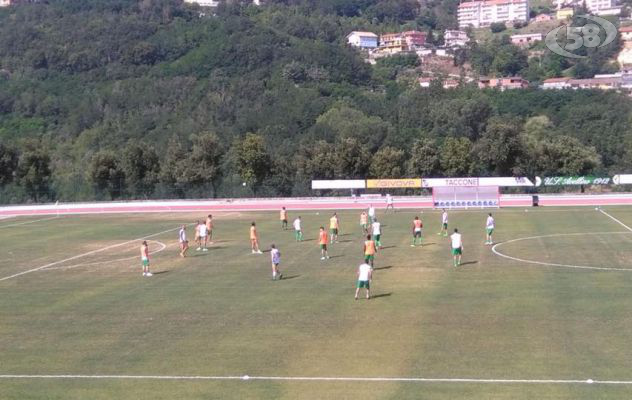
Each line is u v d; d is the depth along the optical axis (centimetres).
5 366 2877
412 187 10506
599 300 3641
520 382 2519
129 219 8712
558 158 11294
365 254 4578
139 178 11494
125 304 3912
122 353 3003
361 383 2559
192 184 11350
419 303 3697
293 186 11144
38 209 10231
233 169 11538
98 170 11375
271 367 2761
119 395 2522
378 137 13625
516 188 10525
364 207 9275
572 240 5722
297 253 5503
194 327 3378
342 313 3541
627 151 12925
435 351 2886
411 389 2488
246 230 7094
